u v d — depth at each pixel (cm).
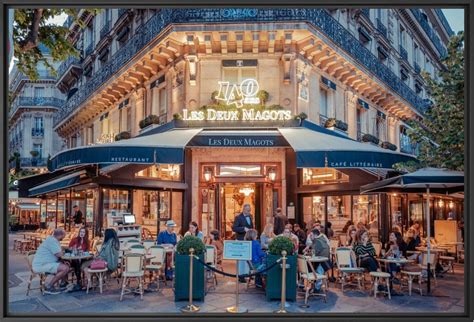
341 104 1512
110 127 1844
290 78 1284
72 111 2167
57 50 963
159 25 1323
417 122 1189
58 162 1016
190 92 1305
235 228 1010
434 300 773
